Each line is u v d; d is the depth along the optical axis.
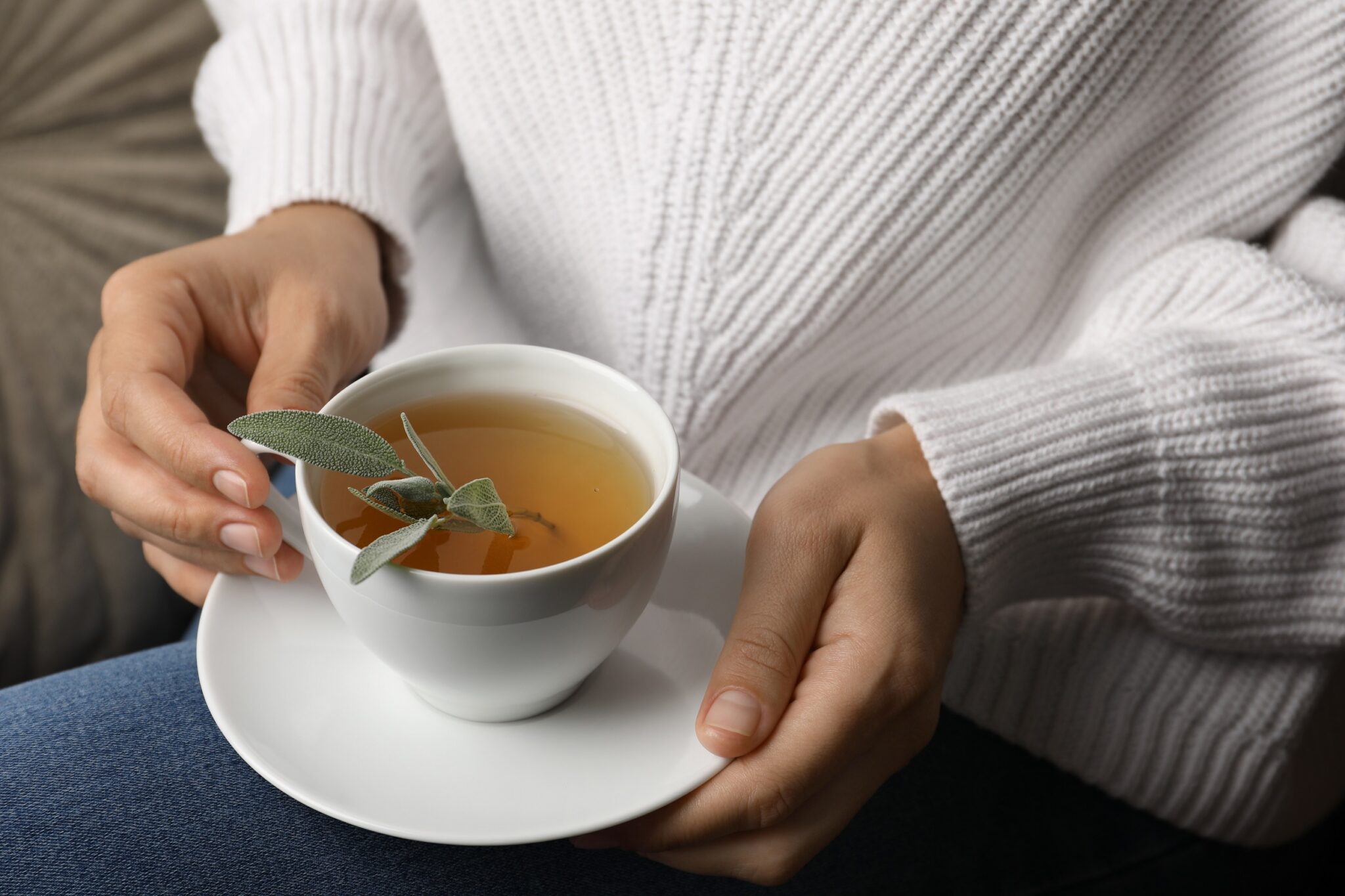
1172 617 0.60
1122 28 0.59
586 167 0.66
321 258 0.61
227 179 1.13
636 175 0.64
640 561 0.47
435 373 0.52
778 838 0.51
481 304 0.82
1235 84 0.62
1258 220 0.65
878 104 0.60
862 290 0.64
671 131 0.62
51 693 0.55
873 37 0.59
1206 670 0.63
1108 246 0.67
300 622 0.51
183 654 0.58
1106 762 0.65
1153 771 0.64
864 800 0.53
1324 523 0.59
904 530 0.53
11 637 1.04
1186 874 0.66
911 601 0.52
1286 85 0.61
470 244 0.80
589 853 0.56
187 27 1.07
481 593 0.45
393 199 0.66
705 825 0.49
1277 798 0.64
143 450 0.52
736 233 0.63
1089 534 0.59
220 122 0.72
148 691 0.55
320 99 0.67
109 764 0.53
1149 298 0.62
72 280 1.09
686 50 0.61
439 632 0.46
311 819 0.53
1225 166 0.63
